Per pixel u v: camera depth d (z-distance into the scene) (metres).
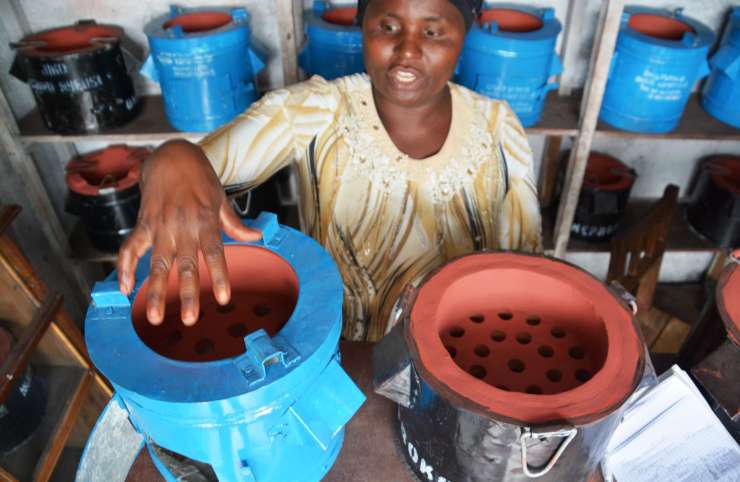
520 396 0.45
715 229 1.80
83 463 0.56
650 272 1.71
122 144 1.84
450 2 0.72
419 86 0.77
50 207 1.75
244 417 0.45
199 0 1.66
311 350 0.46
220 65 1.43
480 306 0.60
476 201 0.94
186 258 0.49
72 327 1.30
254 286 0.60
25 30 1.67
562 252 1.84
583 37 1.71
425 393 0.48
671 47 1.42
